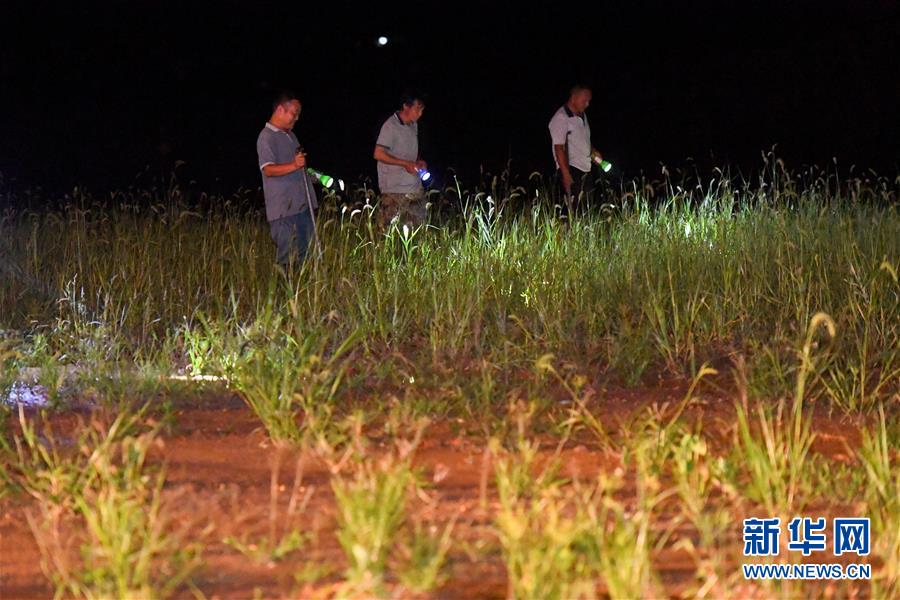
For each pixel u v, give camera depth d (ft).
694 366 29.99
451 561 17.90
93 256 39.78
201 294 37.99
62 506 19.92
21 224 44.42
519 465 21.66
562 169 48.11
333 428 23.99
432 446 23.95
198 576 17.44
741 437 24.56
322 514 19.97
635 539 18.16
